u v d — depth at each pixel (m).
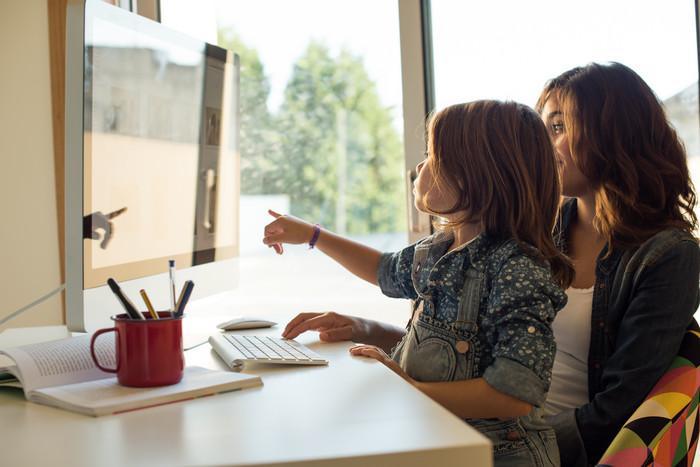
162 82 1.11
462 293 0.93
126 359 0.73
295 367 0.86
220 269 1.33
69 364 0.78
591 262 1.18
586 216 1.21
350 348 1.00
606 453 0.86
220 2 2.14
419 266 1.07
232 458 0.51
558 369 1.16
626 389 0.98
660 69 1.60
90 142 0.90
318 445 0.53
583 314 1.14
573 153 1.12
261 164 2.17
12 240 1.99
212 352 1.01
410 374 0.96
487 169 0.95
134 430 0.59
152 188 1.07
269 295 2.41
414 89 1.88
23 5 1.96
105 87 0.94
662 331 0.98
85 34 0.89
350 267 1.27
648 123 1.09
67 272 0.89
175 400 0.69
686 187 1.11
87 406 0.64
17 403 0.71
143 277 1.04
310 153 2.12
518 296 0.86
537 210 0.95
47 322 1.99
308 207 2.14
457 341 0.92
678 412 0.89
